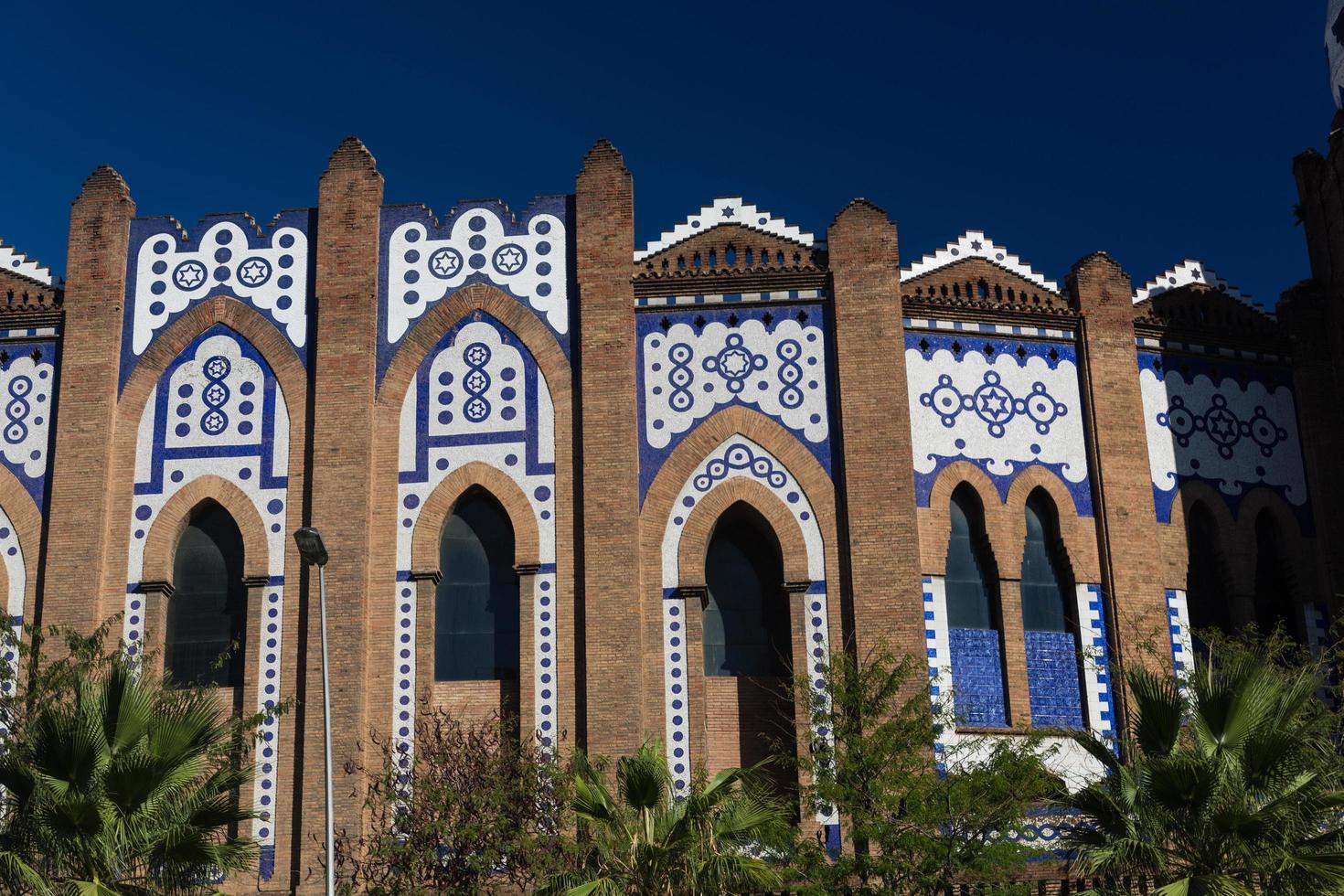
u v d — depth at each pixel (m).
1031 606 28.97
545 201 30.20
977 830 22.92
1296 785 20.72
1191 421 30.75
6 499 29.38
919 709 24.34
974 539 29.06
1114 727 28.28
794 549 28.06
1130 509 29.47
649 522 28.30
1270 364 31.70
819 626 27.70
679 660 27.58
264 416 29.34
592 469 28.31
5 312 30.30
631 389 28.75
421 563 28.19
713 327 29.34
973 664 28.23
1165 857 20.67
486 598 28.45
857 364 28.78
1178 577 29.61
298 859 26.69
